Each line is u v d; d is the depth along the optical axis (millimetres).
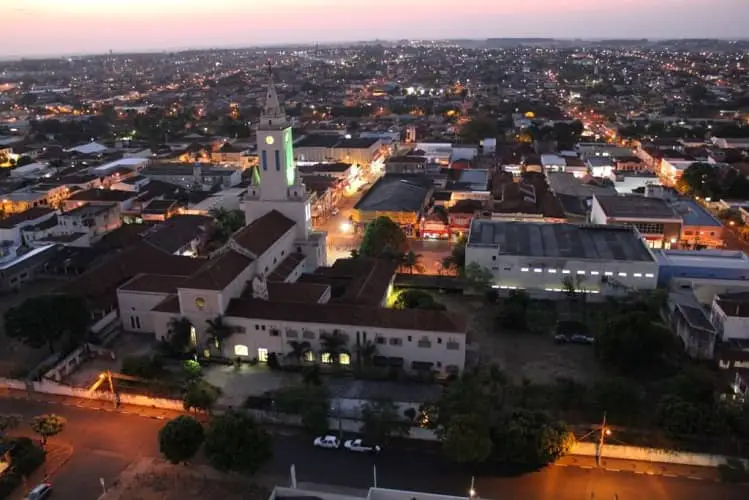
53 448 89562
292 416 93125
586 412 94750
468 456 79562
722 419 85812
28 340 109562
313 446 88688
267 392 101188
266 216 138750
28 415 97375
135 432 93000
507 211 184875
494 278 139625
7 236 171750
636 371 107375
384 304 125875
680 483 80375
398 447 88062
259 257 122812
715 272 135000
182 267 136875
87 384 105375
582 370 108812
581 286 135750
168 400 98312
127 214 194000
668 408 87625
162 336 115500
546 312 127375
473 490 73125
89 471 84812
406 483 80875
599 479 81188
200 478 83125
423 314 106562
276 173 141875
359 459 85875
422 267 151250
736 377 98625
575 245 143625
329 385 101250
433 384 101562
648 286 132750
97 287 128500
